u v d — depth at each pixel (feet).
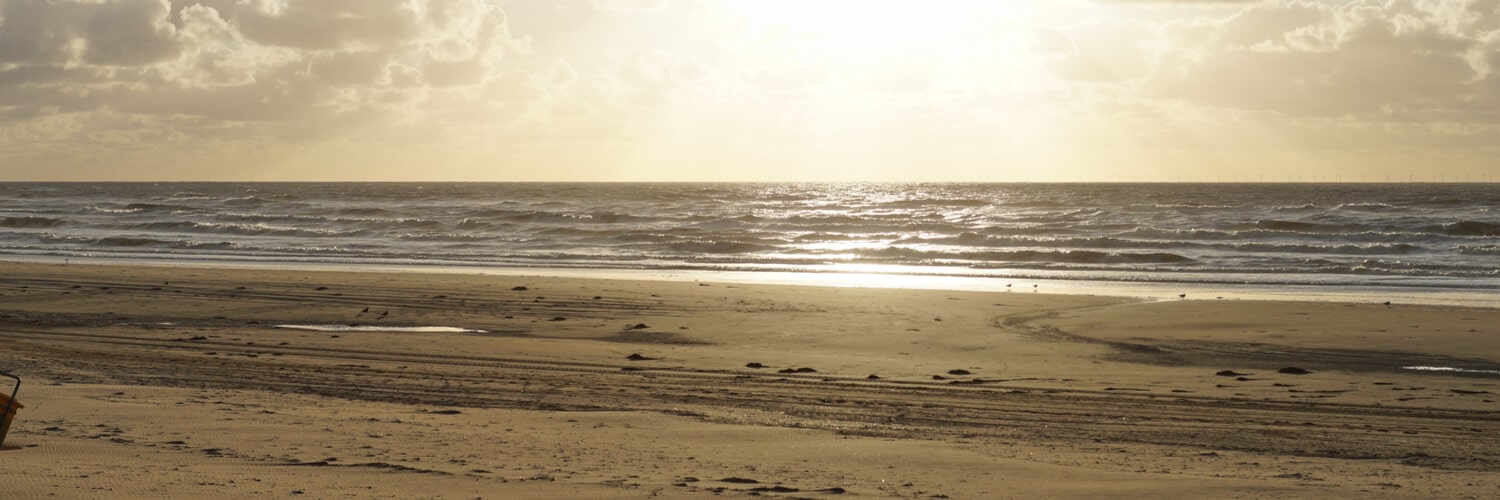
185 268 112.78
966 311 78.89
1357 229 177.37
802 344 63.98
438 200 344.08
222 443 31.04
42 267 112.57
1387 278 112.37
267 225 209.87
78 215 240.94
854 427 38.37
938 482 28.73
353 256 144.15
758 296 87.61
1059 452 33.81
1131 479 29.40
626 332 68.64
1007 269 126.21
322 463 28.55
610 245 166.09
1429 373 53.72
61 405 36.68
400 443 32.09
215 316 75.00
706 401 43.70
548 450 31.91
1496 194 423.64
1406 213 215.51
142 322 71.82
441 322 73.00
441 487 26.05
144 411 36.04
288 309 78.38
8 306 78.43
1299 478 29.84
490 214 241.96
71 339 61.52
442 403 41.68
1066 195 429.79
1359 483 29.12
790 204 297.12
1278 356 59.41
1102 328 70.74
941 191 532.73
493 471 28.35
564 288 93.15
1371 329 68.18
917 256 145.38
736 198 376.27
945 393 46.75
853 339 65.77
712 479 28.32
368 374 49.29
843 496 26.63
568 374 50.80
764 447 33.78
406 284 95.86
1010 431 38.06
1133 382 50.24
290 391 43.52
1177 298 91.71
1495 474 30.78
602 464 29.99
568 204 296.51
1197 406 43.86
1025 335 67.82
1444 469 31.63
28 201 334.65
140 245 164.45
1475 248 144.56
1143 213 221.25
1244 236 171.73
